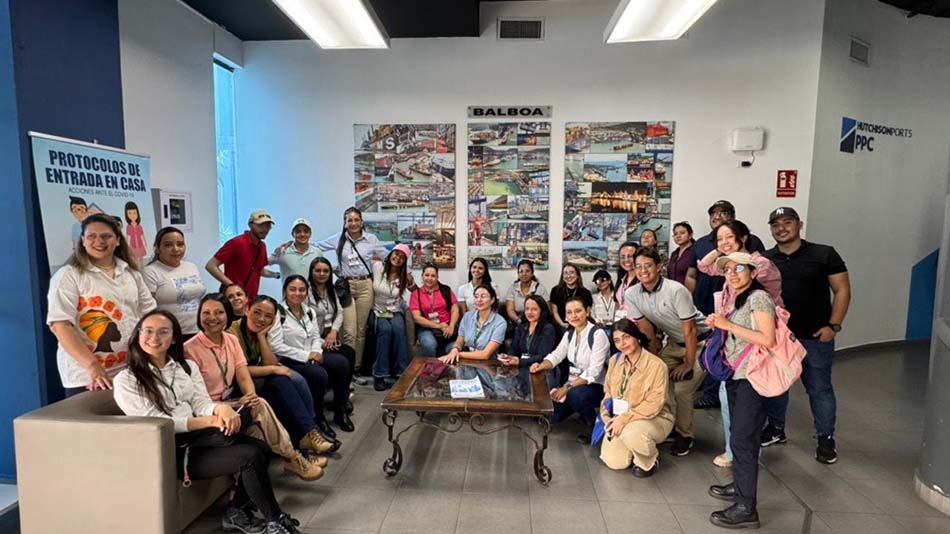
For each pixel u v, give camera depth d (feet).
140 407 6.54
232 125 16.26
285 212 16.44
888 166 17.40
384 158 16.08
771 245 15.44
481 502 7.98
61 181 8.49
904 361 16.58
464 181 15.99
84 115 9.36
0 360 8.22
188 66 13.16
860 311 17.57
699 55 15.16
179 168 12.80
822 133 15.30
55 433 6.18
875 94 16.74
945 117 18.16
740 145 14.96
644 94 15.39
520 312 14.66
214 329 8.18
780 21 14.87
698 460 9.55
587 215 15.78
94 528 6.24
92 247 7.48
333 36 10.95
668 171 15.51
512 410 8.09
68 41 8.96
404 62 15.79
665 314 9.99
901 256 18.19
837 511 7.85
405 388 9.04
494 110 15.72
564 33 15.39
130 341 6.68
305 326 10.85
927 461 8.20
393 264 13.76
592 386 10.24
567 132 15.60
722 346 7.65
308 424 9.09
